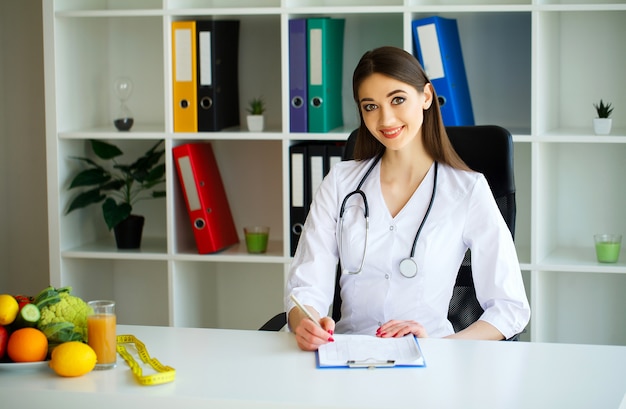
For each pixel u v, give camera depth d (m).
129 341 1.79
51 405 1.49
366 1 3.20
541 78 2.84
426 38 2.87
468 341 1.78
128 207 3.18
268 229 3.14
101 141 3.28
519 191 3.20
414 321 1.85
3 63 3.47
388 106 1.98
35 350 1.59
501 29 3.14
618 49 3.07
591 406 1.40
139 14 3.01
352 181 2.16
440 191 2.07
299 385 1.50
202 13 2.97
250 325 3.50
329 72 3.00
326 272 2.12
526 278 3.15
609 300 3.21
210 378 1.55
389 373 1.57
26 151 3.51
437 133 2.10
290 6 2.96
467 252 2.22
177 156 3.07
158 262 3.53
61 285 3.16
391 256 2.05
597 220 3.17
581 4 2.75
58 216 3.13
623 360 1.64
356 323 2.10
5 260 3.58
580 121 3.13
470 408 1.39
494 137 2.19
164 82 3.07
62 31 3.11
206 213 3.09
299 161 2.99
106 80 3.45
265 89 3.33
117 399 1.47
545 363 1.62
